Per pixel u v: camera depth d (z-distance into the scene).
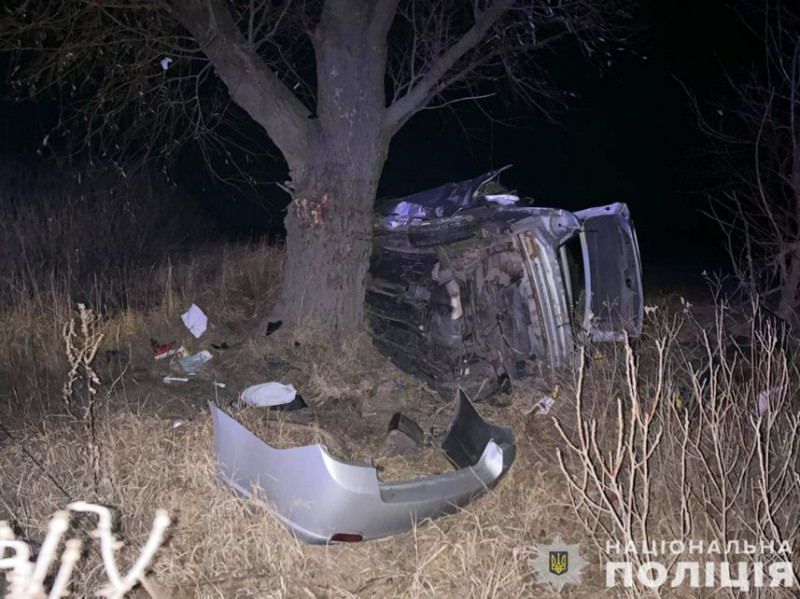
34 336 7.51
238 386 6.71
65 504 4.19
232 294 8.70
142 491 4.31
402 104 7.17
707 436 4.48
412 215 7.14
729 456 4.09
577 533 4.23
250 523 4.11
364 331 7.33
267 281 8.93
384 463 5.21
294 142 7.15
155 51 6.87
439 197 7.07
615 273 6.92
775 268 8.26
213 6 6.73
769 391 3.88
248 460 4.17
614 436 5.12
